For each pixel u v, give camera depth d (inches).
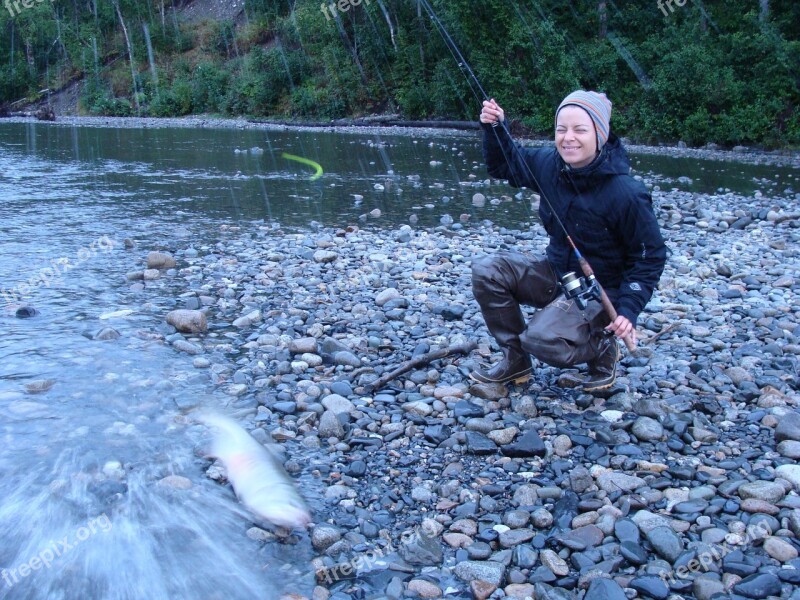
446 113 1065.5
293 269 244.8
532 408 138.2
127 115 1583.4
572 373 154.8
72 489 110.0
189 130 1048.2
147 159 606.9
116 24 1795.0
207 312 201.0
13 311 195.8
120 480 113.2
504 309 143.0
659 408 136.5
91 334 179.6
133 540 98.7
